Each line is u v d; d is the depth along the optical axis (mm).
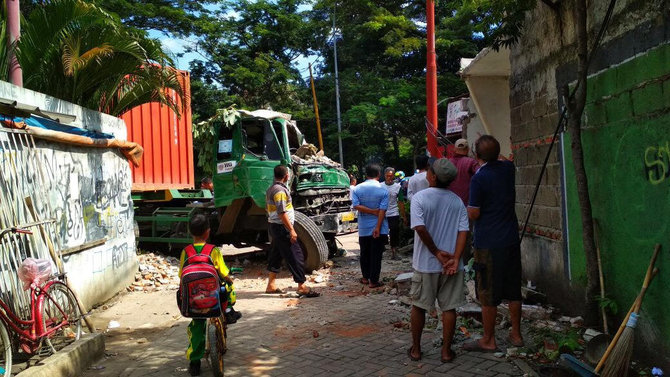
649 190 3947
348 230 10516
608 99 4508
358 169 33156
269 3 31391
